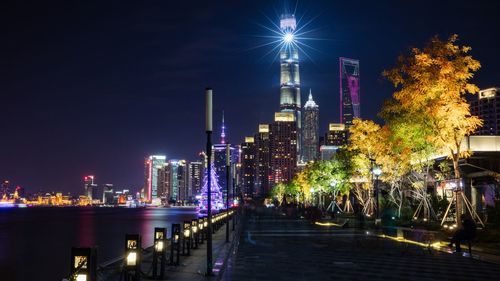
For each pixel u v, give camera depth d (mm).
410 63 34656
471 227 26672
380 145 50125
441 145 35688
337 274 20172
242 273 20453
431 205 46719
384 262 23953
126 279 14180
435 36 33812
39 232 92438
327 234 43094
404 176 50719
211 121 20141
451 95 33031
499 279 18844
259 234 43656
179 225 22047
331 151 125188
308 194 117875
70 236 79688
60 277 32812
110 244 61438
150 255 26609
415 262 23875
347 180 73688
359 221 50844
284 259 25297
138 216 197375
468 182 46750
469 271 20875
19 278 32531
